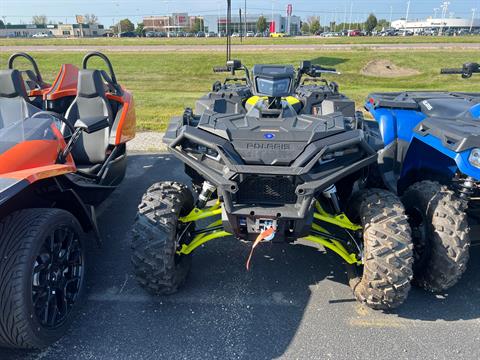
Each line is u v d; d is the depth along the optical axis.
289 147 3.10
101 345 2.99
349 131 3.30
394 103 4.44
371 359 2.85
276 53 24.44
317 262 4.04
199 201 3.54
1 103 3.69
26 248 2.66
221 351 2.94
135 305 3.42
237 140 3.17
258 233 3.11
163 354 2.91
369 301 3.15
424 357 2.87
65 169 3.12
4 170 2.94
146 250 3.17
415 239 3.54
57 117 3.79
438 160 3.98
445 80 16.45
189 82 16.73
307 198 2.93
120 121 5.12
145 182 6.12
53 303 3.00
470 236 3.65
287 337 3.06
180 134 3.27
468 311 3.34
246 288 3.64
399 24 131.00
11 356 2.88
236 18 110.19
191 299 3.49
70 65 5.89
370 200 3.22
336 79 16.98
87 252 4.22
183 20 123.19
